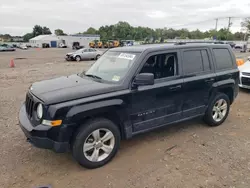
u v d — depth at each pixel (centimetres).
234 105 638
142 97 356
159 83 374
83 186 290
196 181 299
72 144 313
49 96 304
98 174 315
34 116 316
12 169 324
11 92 784
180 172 318
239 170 323
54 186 290
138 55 366
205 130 461
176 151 376
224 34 7956
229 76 475
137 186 290
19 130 453
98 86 335
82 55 2367
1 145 392
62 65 1847
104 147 335
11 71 1418
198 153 369
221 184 293
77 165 337
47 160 349
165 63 385
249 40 5031
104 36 10531
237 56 2805
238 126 484
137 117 359
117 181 300
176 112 406
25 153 368
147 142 407
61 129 294
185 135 436
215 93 459
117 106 331
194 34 9350
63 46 7019
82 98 309
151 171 321
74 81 368
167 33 9444
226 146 393
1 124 482
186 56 412
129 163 341
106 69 392
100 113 327
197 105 436
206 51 445
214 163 340
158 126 390
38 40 7494
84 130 311
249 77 745
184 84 401
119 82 346
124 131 353
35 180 301
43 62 2175
